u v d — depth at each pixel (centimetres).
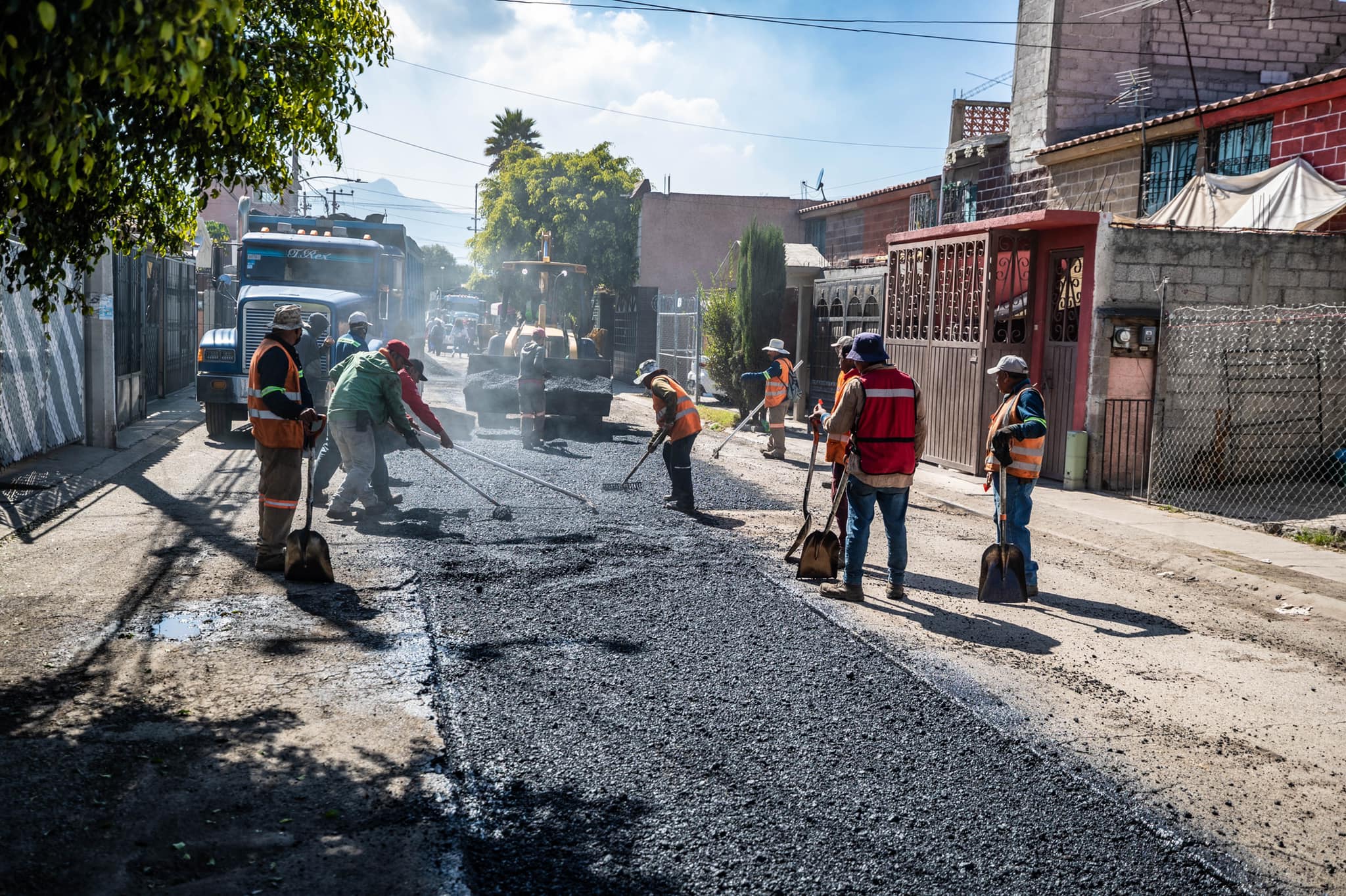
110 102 431
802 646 631
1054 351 1416
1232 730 524
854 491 739
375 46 617
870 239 3084
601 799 417
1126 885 371
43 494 999
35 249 504
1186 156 1773
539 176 4222
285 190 612
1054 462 1419
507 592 722
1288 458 1371
